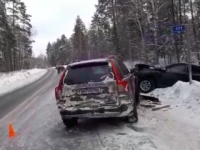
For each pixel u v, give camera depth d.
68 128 7.26
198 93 9.37
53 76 36.06
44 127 7.66
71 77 6.66
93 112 6.38
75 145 5.82
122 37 39.06
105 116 6.45
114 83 6.32
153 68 12.68
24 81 30.52
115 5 36.25
